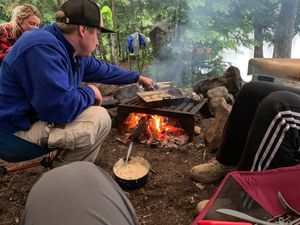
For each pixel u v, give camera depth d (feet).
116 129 8.76
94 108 5.58
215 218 2.95
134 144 8.12
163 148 7.86
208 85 10.61
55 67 4.72
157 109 7.93
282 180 3.26
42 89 4.64
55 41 4.83
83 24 5.00
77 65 5.61
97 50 17.52
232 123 5.72
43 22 18.21
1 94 4.96
